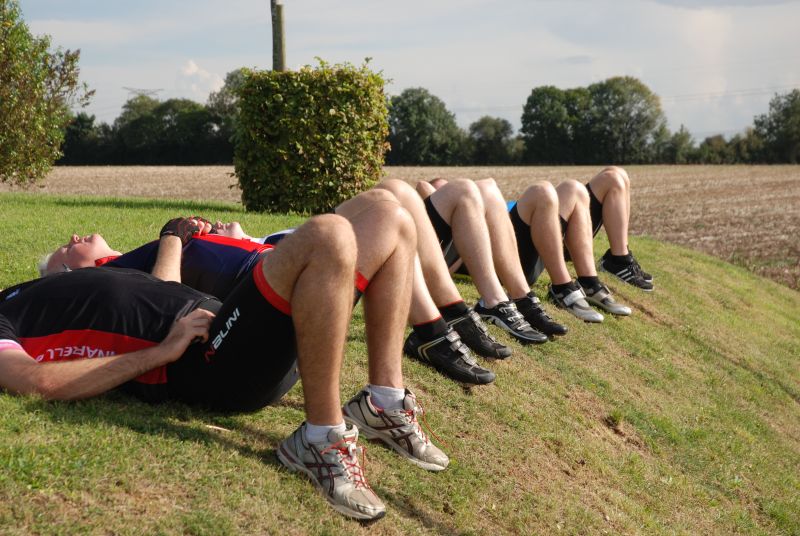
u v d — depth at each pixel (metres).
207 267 3.63
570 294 6.12
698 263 11.22
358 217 2.92
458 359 4.05
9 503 2.06
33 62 13.27
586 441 4.27
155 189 43.56
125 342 2.81
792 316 10.63
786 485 5.13
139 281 2.95
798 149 99.19
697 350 6.89
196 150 98.69
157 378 2.88
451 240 5.02
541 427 4.10
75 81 13.84
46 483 2.19
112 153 99.94
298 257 2.48
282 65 13.86
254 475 2.61
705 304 8.61
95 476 2.30
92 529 2.07
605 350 5.78
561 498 3.52
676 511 4.09
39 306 2.81
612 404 4.94
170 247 3.55
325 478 2.64
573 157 111.44
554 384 4.77
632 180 66.06
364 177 12.01
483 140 109.81
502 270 5.29
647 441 4.73
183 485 2.43
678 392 5.76
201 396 2.89
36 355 2.77
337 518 2.57
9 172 13.59
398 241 2.94
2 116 13.05
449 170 81.12
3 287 4.92
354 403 3.15
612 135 108.88
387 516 2.73
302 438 2.70
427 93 108.06
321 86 11.38
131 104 110.00
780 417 6.40
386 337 3.07
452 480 3.20
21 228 7.50
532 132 112.94
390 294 2.98
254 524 2.37
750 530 4.29
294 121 11.29
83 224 8.15
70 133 99.19
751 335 8.32
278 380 2.82
